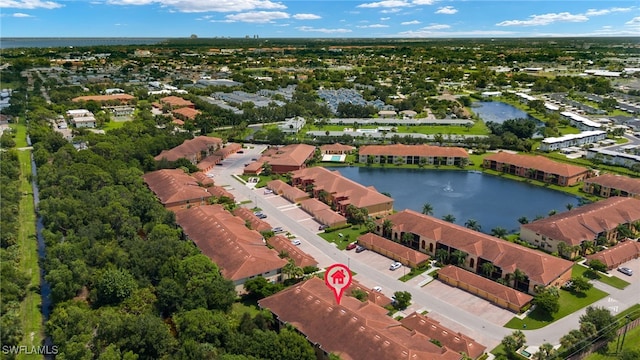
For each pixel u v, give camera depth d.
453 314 124.31
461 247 150.62
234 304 128.00
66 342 103.50
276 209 199.38
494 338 114.44
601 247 161.75
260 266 136.75
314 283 125.44
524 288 135.38
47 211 168.12
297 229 179.12
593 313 112.94
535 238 164.12
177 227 169.75
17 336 113.94
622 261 150.88
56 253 137.62
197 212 172.88
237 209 187.50
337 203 198.25
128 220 162.38
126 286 124.50
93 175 198.25
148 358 102.00
